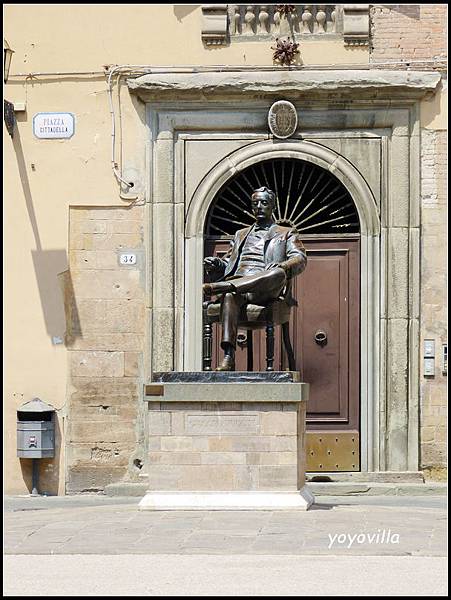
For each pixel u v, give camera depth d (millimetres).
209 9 17469
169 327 17500
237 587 9914
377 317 17375
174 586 9984
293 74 17312
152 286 17562
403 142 17375
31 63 17781
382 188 17406
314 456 17344
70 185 17703
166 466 13789
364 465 17281
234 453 13734
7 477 17578
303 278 17547
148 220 17594
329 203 17719
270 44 17500
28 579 10336
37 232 17703
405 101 17344
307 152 17438
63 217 17703
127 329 17578
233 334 13938
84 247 17672
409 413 17281
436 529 12492
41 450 17375
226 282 13938
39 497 17281
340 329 17500
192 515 13367
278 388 13688
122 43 17656
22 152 17766
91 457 17531
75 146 17719
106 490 17234
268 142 17484
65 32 17750
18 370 17625
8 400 17609
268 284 13922
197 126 17562
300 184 17688
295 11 17500
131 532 12391
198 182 17578
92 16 17719
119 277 17609
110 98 17672
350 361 17469
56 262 17688
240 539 11922
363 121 17422
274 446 13719
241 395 13719
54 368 17609
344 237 17500
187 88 17391
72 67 17734
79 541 12023
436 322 17344
